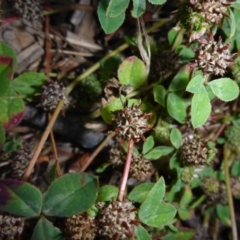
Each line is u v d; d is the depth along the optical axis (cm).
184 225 23
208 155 20
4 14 22
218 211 22
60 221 18
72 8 23
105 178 22
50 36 23
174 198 21
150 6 23
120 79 19
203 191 22
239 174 22
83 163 22
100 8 17
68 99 21
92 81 21
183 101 20
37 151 18
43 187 21
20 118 19
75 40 23
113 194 18
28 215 15
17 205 15
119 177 21
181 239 21
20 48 23
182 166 20
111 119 19
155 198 16
